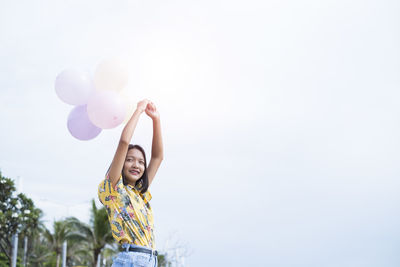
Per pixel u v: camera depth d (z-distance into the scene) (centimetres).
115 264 313
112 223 318
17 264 2611
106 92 340
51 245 3045
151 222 334
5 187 1822
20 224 1827
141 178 353
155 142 379
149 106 373
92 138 358
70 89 337
